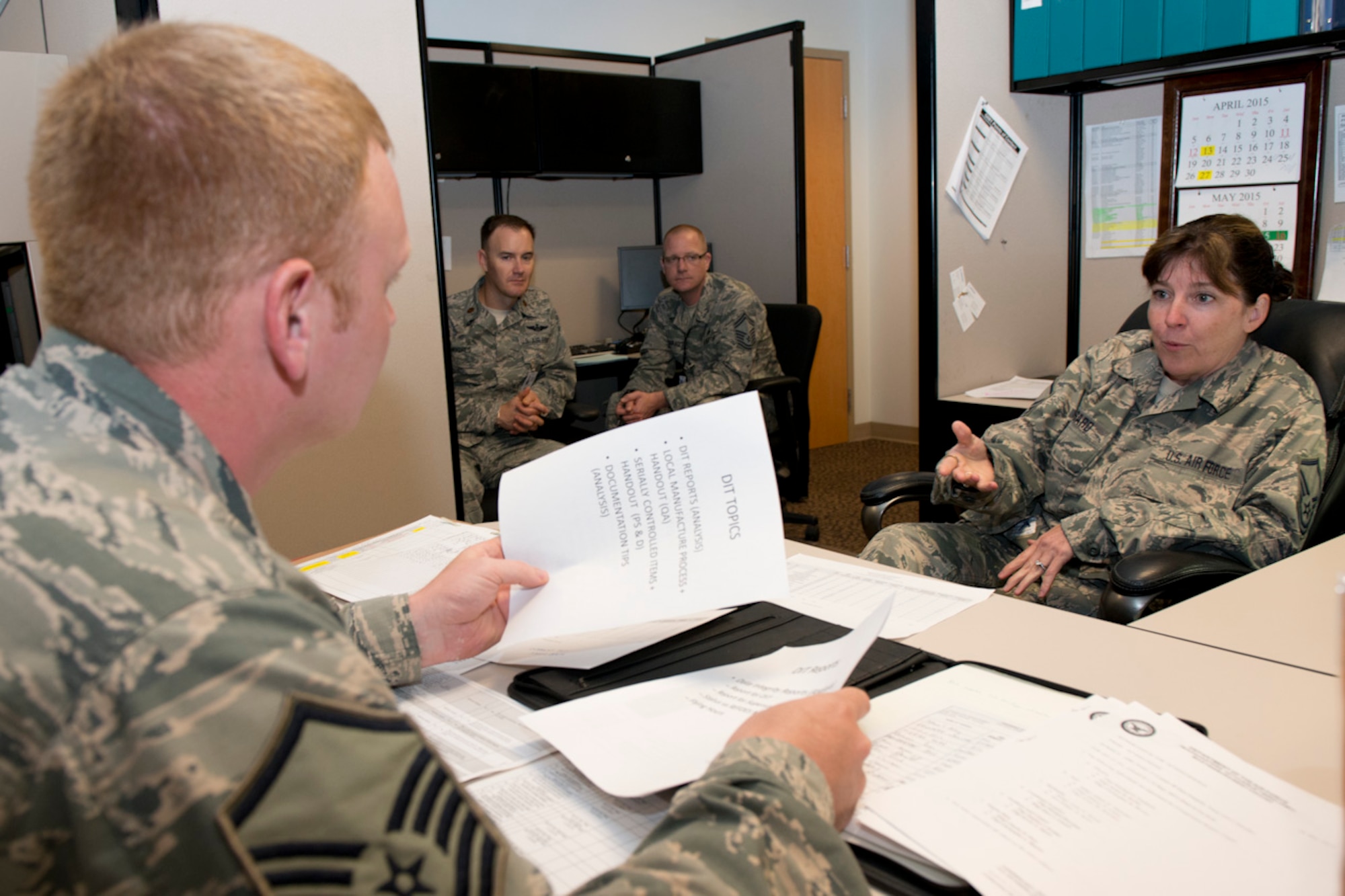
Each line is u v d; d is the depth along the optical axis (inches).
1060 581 62.2
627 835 23.5
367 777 15.3
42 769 14.2
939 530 67.2
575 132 158.7
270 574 17.1
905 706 28.5
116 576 14.9
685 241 137.6
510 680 33.3
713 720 27.0
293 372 19.4
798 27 152.9
